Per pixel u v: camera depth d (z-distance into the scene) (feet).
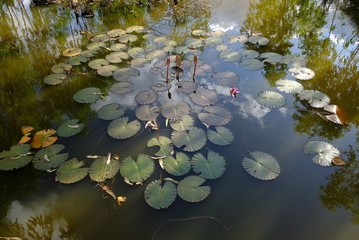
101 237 6.72
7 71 13.12
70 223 7.04
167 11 19.31
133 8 19.57
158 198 7.34
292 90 11.10
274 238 6.65
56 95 11.47
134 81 12.06
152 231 6.81
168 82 11.80
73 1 19.81
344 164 8.20
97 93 11.28
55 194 7.71
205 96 10.78
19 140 9.36
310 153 8.59
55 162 8.43
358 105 10.32
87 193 7.70
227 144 8.79
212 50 14.39
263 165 8.21
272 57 13.25
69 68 12.87
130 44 15.29
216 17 18.28
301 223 6.95
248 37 15.34
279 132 9.41
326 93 11.00
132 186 7.81
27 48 14.98
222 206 7.34
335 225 6.88
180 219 7.05
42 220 7.12
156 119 9.92
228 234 6.73
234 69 12.78
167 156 8.42
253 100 10.85
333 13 17.71
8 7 19.63
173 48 14.48
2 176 8.21
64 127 9.63
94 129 9.66
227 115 9.93
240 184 7.86
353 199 7.41
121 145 9.01
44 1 20.34
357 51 13.74
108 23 17.92
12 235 6.82
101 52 14.48
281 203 7.39
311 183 7.84
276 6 19.22
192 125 9.48
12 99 11.33
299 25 16.62
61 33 16.58
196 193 7.45
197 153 8.54
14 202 7.57
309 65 12.80
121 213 7.20
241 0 20.52
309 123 9.71
